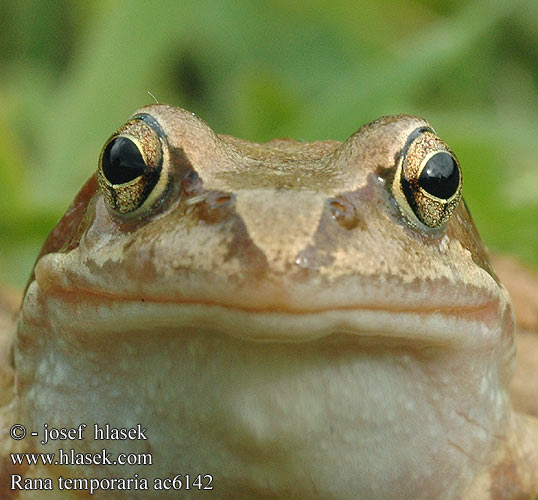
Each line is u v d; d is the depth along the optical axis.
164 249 0.30
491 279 0.31
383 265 0.30
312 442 0.30
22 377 0.31
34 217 0.34
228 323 0.30
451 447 0.31
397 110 0.36
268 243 0.30
